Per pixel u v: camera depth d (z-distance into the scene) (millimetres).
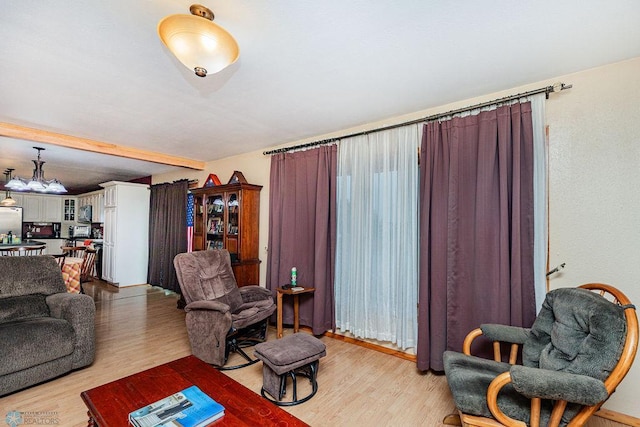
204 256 3189
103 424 1259
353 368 2654
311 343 2275
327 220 3377
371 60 1930
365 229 3107
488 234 2322
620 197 1983
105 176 6480
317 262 3344
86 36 1688
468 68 2041
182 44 1420
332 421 1933
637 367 1907
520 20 1542
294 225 3645
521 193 2225
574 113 2131
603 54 1886
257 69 2043
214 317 2633
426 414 2016
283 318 3674
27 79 2191
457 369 1711
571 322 1551
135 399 1433
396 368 2660
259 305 3094
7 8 1449
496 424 1429
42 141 3441
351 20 1540
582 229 2094
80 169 5602
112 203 5910
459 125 2500
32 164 5121
